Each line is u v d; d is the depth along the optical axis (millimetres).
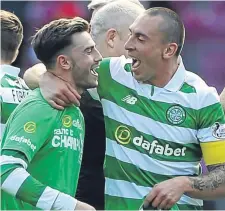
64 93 13484
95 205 15344
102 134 15141
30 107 13289
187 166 14234
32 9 28703
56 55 13641
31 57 27953
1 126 15672
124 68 14438
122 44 15773
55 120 13375
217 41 29125
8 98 15844
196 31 29234
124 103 14250
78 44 13625
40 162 13344
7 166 12930
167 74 14133
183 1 29047
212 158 14148
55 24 13688
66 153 13523
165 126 14055
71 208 13016
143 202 13797
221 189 14000
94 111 15008
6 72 16062
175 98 14109
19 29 16703
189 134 14109
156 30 13953
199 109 14078
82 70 13680
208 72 28891
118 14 15766
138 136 14117
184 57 29078
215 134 14109
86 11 28781
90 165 15305
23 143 12992
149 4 28547
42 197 12922
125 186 14148
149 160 14070
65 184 13492
